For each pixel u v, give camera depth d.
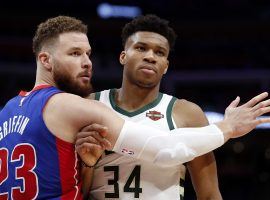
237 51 16.89
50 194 3.68
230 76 16.03
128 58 4.43
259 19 17.88
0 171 3.88
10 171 3.80
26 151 3.75
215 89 16.17
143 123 4.38
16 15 17.19
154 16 4.48
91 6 18.56
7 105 4.16
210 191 4.38
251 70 16.02
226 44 17.08
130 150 3.79
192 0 18.36
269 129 15.20
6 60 16.39
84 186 4.20
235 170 15.84
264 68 16.31
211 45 17.17
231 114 4.03
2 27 17.06
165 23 4.47
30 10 18.19
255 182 15.66
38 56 4.09
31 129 3.77
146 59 4.35
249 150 15.75
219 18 18.20
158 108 4.47
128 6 18.44
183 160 3.81
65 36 3.97
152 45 4.38
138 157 3.83
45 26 4.08
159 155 3.76
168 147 3.77
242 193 15.69
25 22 17.17
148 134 3.78
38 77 4.09
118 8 18.44
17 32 17.08
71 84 3.95
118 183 4.25
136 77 4.38
